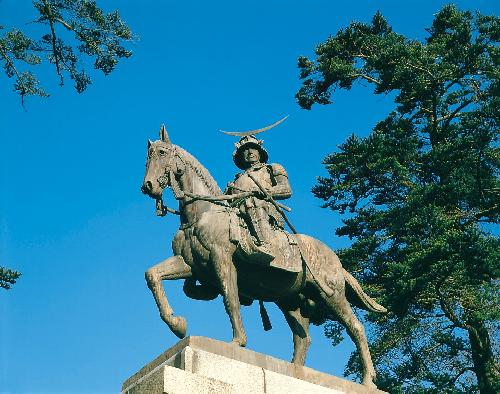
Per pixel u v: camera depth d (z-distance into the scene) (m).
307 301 10.81
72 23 15.41
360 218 18.28
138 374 9.25
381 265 17.48
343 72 18.61
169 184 10.18
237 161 11.14
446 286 17.09
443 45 17.91
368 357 10.55
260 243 10.09
